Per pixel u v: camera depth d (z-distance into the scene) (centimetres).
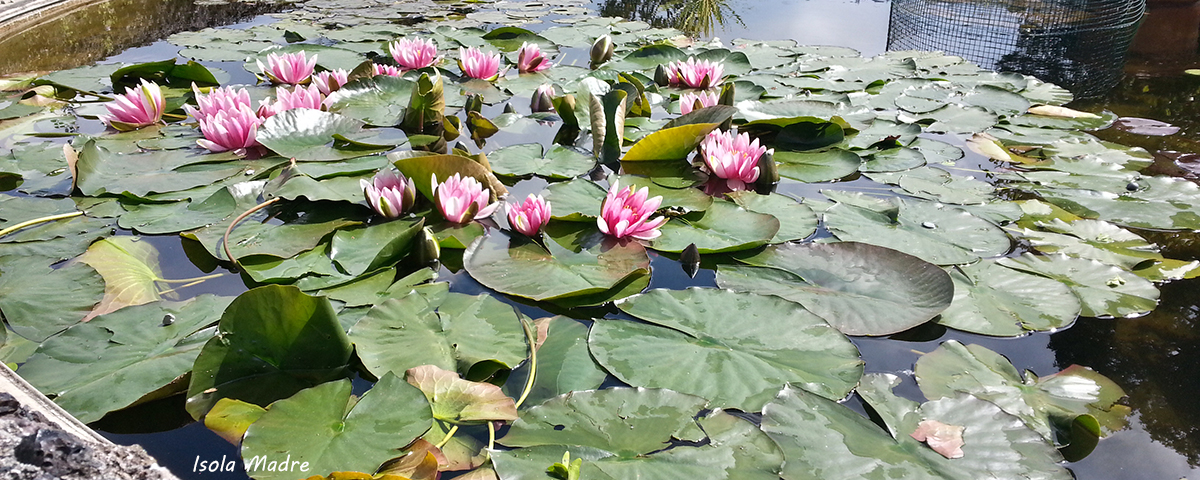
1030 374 87
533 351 86
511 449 73
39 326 89
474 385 80
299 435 72
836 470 71
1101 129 169
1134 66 229
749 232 114
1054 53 245
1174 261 110
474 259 106
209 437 75
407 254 106
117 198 122
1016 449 75
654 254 111
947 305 95
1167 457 76
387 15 288
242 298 79
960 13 293
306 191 117
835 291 100
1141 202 128
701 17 303
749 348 88
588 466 70
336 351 83
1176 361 89
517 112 176
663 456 72
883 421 78
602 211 112
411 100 156
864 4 332
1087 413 81
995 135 161
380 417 74
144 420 77
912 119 169
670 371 84
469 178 115
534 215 111
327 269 102
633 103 166
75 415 75
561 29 264
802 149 153
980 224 118
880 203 125
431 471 69
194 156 139
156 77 191
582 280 100
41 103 174
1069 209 126
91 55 219
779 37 271
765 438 74
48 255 104
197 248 109
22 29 257
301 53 187
